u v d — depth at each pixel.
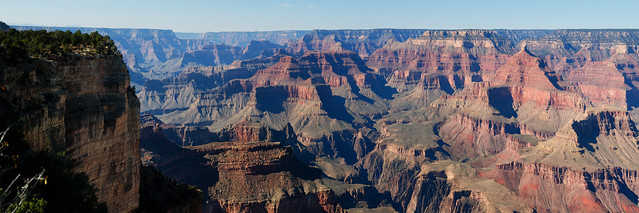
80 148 51.94
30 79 45.31
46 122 46.53
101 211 50.75
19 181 42.41
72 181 47.75
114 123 55.94
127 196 59.53
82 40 62.03
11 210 38.91
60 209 45.53
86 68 52.28
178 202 73.50
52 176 45.47
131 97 60.22
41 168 44.41
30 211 40.22
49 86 47.44
